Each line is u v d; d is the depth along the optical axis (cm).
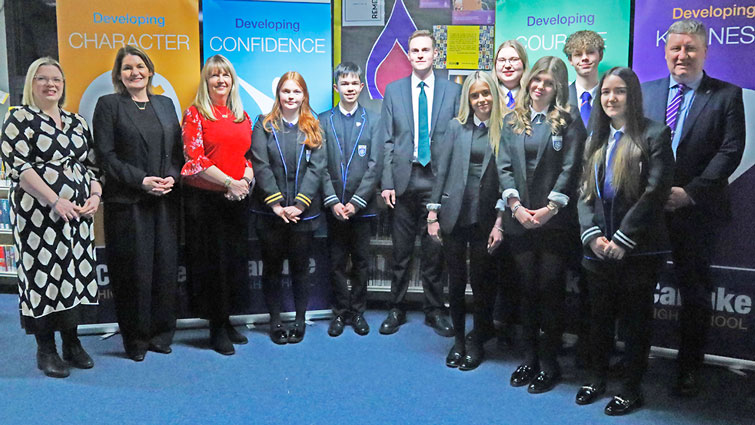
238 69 380
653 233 269
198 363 336
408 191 383
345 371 325
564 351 354
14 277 465
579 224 286
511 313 357
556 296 297
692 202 308
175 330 385
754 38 296
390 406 284
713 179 308
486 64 401
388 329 387
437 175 324
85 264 320
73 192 307
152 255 343
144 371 324
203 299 357
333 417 273
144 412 277
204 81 344
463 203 309
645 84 321
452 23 400
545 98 288
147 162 333
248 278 401
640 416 275
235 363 336
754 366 320
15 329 392
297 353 352
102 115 327
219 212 345
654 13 317
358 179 381
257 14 379
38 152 299
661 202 269
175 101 375
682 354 312
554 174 288
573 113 289
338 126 381
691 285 312
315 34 390
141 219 336
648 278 273
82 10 358
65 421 268
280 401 288
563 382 313
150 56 368
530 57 351
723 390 303
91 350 357
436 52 404
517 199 294
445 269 422
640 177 265
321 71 393
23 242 304
